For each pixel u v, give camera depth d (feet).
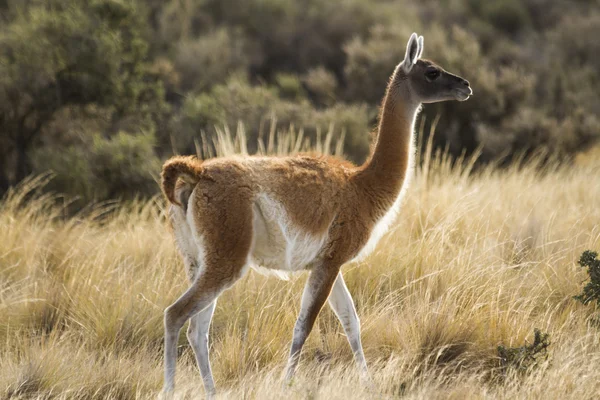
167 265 92.94
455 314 79.82
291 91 230.27
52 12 159.02
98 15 161.89
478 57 231.09
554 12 337.72
